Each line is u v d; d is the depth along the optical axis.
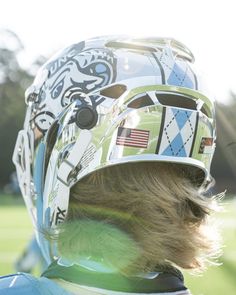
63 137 1.85
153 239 1.69
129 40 1.93
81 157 1.80
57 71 1.92
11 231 19.16
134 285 1.66
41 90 1.95
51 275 1.69
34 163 1.99
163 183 1.77
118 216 1.71
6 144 57.09
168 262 1.73
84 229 1.72
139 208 1.71
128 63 1.86
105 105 1.81
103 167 1.77
